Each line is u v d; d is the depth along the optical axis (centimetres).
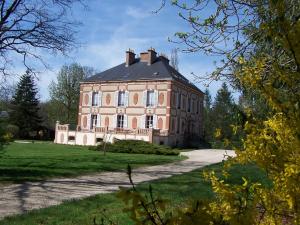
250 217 228
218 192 272
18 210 877
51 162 1964
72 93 7431
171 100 4741
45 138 6762
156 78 4797
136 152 3238
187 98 5219
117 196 208
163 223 211
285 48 256
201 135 5641
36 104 6588
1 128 1448
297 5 335
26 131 6419
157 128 4744
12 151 2750
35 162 1928
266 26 254
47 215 812
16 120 6384
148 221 220
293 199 251
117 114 5056
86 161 2117
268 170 271
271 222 265
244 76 283
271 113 291
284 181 252
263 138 274
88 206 907
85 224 730
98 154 2778
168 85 4734
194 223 210
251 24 560
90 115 5275
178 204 841
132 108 4947
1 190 1130
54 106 7475
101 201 970
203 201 220
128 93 4994
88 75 7519
